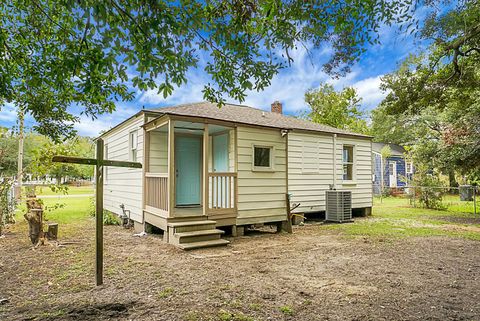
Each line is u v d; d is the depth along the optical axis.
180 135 8.71
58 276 4.17
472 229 8.40
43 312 2.97
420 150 15.24
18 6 3.88
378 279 4.08
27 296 3.43
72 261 4.96
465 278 4.14
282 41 3.51
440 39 7.18
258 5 3.37
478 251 5.75
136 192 8.47
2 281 3.96
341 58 4.79
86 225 8.94
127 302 3.23
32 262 4.90
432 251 5.75
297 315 2.93
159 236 7.34
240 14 3.41
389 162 23.84
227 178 7.70
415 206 14.80
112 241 6.70
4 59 4.19
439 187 13.66
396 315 2.95
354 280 4.03
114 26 2.82
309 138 10.59
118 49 2.96
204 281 3.96
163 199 6.78
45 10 3.90
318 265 4.78
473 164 11.42
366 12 3.62
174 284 3.84
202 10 3.27
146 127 7.83
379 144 25.97
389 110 10.46
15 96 4.76
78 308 3.08
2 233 7.58
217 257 5.31
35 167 6.78
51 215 10.98
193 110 8.56
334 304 3.21
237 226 7.60
